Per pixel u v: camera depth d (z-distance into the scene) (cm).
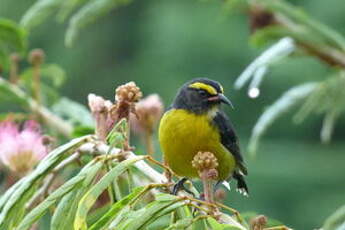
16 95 1219
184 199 654
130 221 645
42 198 809
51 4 1280
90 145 770
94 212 809
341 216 998
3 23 1249
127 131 750
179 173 1109
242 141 2769
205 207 716
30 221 685
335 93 1195
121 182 873
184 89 1143
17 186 746
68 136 1223
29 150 960
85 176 704
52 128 1220
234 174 1179
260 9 1225
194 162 664
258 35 1188
